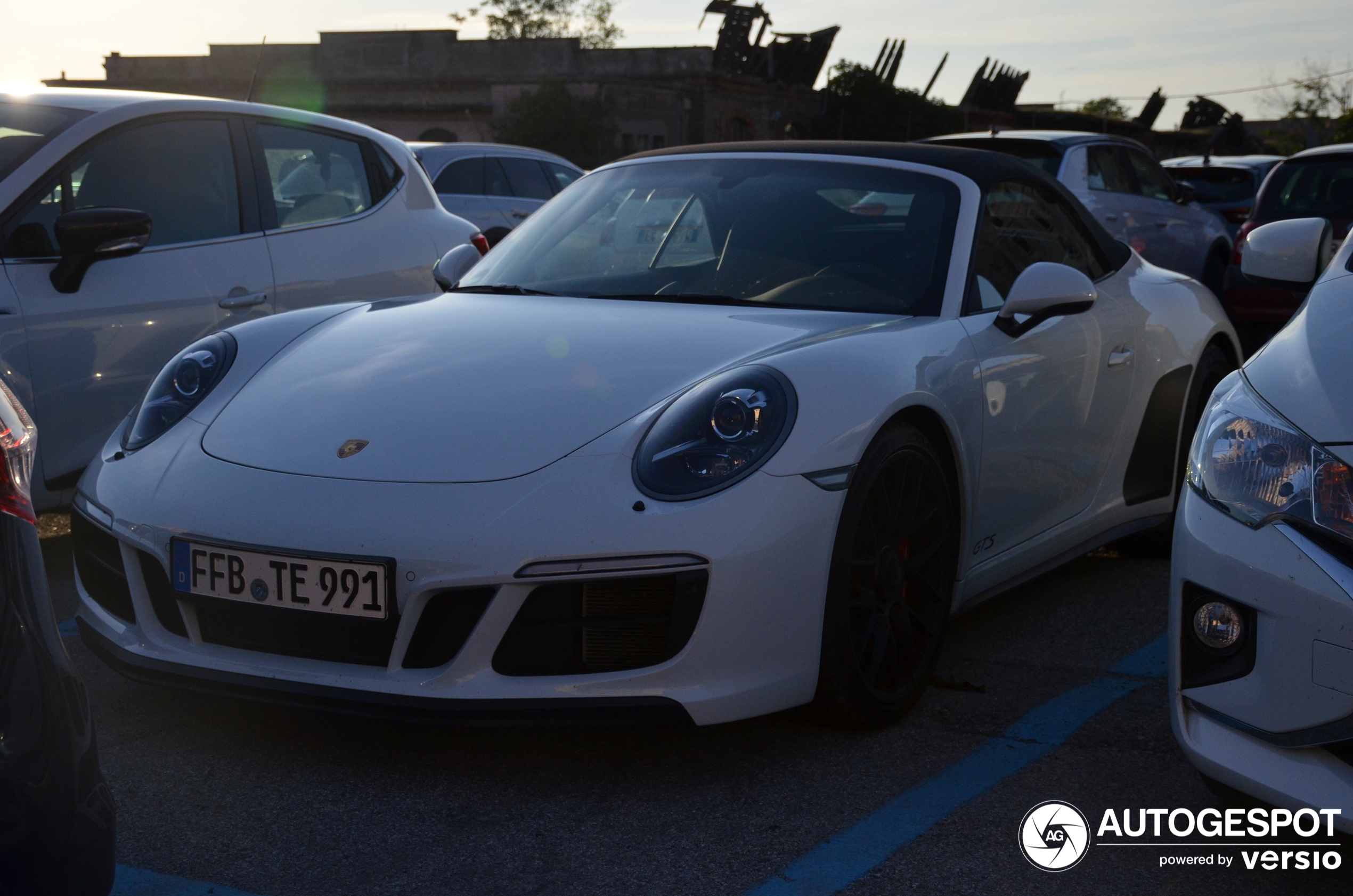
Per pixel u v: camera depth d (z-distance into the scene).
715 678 2.35
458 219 5.29
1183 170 13.76
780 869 2.12
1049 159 9.16
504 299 3.20
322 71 40.38
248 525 2.41
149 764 2.53
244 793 2.40
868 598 2.59
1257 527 1.98
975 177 3.37
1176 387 3.89
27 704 1.43
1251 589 1.96
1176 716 2.10
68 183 3.96
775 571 2.36
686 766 2.53
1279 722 1.93
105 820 1.51
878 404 2.55
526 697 2.30
